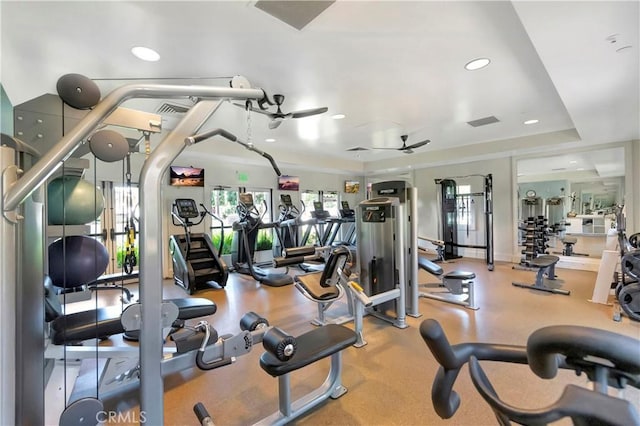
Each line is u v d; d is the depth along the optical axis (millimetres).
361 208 3682
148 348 1197
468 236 7578
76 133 1019
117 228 5027
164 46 2332
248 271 5648
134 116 1565
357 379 2230
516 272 5617
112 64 2568
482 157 6645
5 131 2480
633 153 5133
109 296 4402
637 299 3184
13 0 1758
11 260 1021
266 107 3719
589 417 526
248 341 1548
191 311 2576
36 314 1360
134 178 5117
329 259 2842
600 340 540
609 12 1752
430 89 3297
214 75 2830
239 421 1828
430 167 8023
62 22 1992
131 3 1830
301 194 8062
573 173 9023
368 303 2676
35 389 1359
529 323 3199
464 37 2281
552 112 4164
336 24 2098
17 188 979
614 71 2543
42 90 2900
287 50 2436
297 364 1591
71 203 1577
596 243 7574
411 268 3471
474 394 2027
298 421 1801
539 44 2111
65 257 1594
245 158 6332
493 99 3639
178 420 1841
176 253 4980
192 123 1291
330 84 3121
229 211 6770
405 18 2039
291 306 3924
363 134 5312
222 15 1972
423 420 1803
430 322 801
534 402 1948
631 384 583
